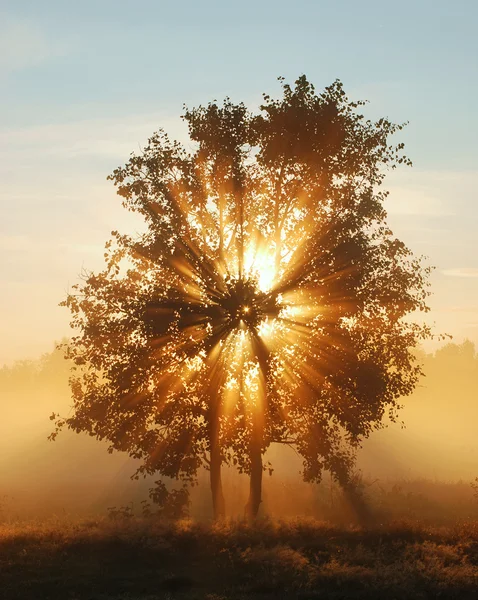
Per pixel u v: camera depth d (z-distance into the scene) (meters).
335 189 27.70
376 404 27.12
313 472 27.83
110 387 27.23
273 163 27.92
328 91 27.94
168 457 27.25
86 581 15.80
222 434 26.81
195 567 17.30
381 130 28.08
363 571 16.69
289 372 26.61
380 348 27.36
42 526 22.25
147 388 27.28
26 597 14.52
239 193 28.00
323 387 26.64
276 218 28.19
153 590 15.27
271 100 28.11
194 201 28.23
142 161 28.77
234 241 28.12
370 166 28.16
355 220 27.09
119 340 27.03
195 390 26.95
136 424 27.53
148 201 28.39
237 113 28.31
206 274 27.28
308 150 27.66
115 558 17.77
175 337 26.69
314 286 26.64
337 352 26.61
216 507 27.67
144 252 27.58
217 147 28.16
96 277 27.81
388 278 27.19
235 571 16.86
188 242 27.64
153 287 27.39
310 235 27.36
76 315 27.80
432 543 20.52
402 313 27.16
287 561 17.50
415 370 27.86
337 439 28.62
